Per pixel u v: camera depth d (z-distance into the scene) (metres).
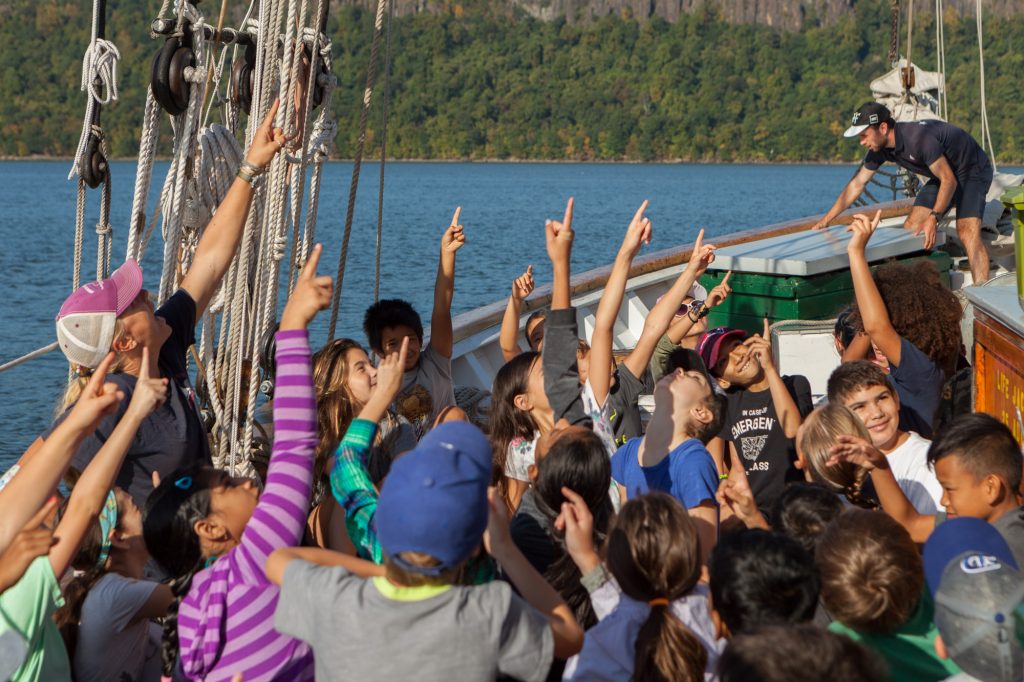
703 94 169.62
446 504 2.15
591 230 58.66
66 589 2.79
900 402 4.09
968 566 2.20
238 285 4.77
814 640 1.94
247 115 5.40
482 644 2.15
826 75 164.62
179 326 3.54
